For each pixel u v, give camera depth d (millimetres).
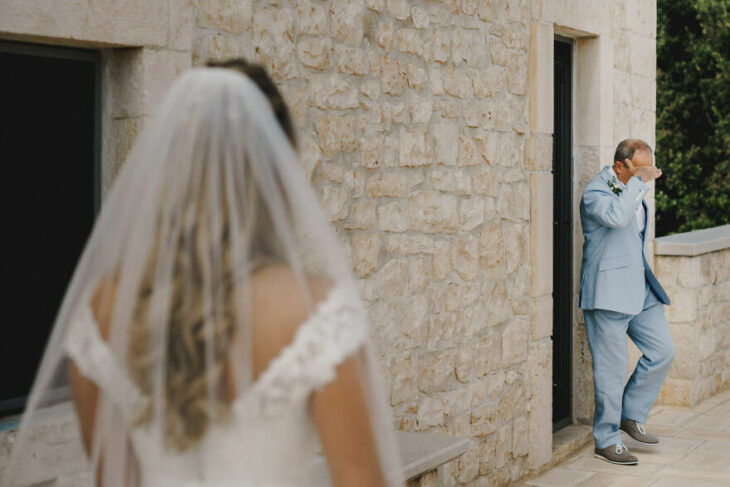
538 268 5742
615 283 5879
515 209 5547
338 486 1391
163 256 1384
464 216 5062
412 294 4664
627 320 5980
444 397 4918
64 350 1492
